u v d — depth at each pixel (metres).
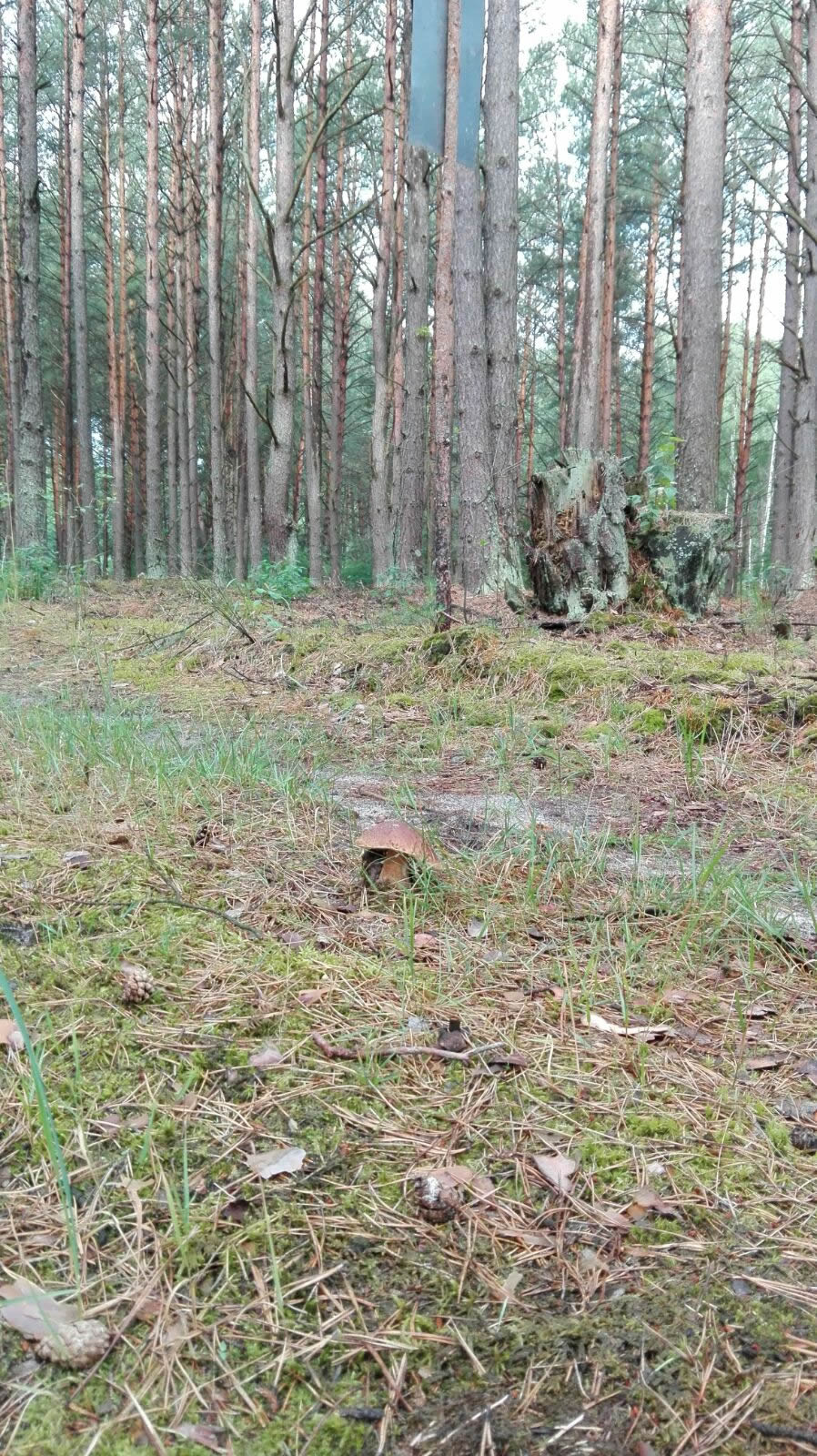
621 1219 1.33
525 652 5.27
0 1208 1.33
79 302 16.41
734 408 37.00
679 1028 1.88
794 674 4.79
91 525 17.75
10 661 6.36
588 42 22.80
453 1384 1.07
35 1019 1.78
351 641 6.29
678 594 6.88
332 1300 1.18
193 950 2.09
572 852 2.84
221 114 15.41
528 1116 1.58
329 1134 1.51
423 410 14.84
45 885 2.38
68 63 19.23
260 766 3.47
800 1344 1.12
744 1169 1.45
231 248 24.31
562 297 24.59
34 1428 0.99
